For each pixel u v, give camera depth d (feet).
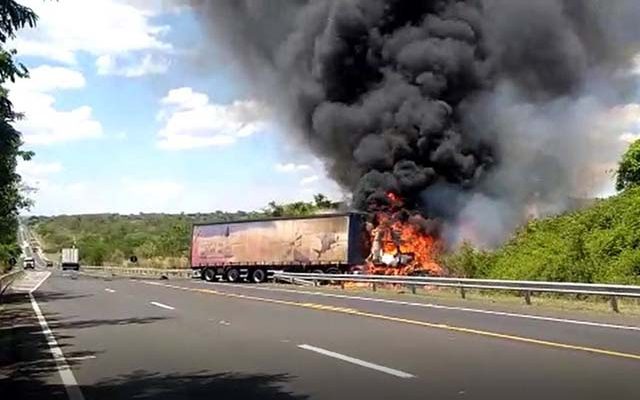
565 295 79.61
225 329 54.39
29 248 507.30
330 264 141.38
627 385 29.53
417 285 97.71
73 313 74.38
